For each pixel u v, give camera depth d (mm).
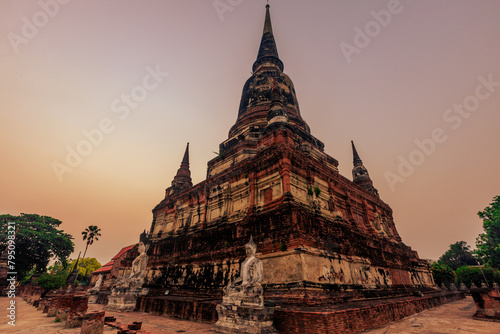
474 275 50500
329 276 14328
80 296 11906
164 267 22469
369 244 20594
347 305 11773
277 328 9984
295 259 13180
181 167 33812
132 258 28031
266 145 20453
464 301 25531
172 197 28016
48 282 35656
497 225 43000
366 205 24844
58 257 55062
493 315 12406
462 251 76938
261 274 10945
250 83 34125
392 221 29969
